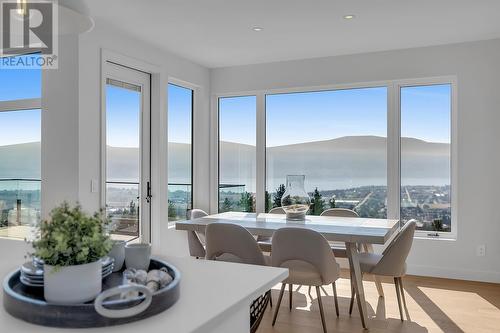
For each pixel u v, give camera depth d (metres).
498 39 4.43
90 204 3.80
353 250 3.22
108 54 4.04
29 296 1.21
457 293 4.05
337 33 4.26
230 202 5.80
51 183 3.78
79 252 1.14
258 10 3.64
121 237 4.34
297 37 4.39
